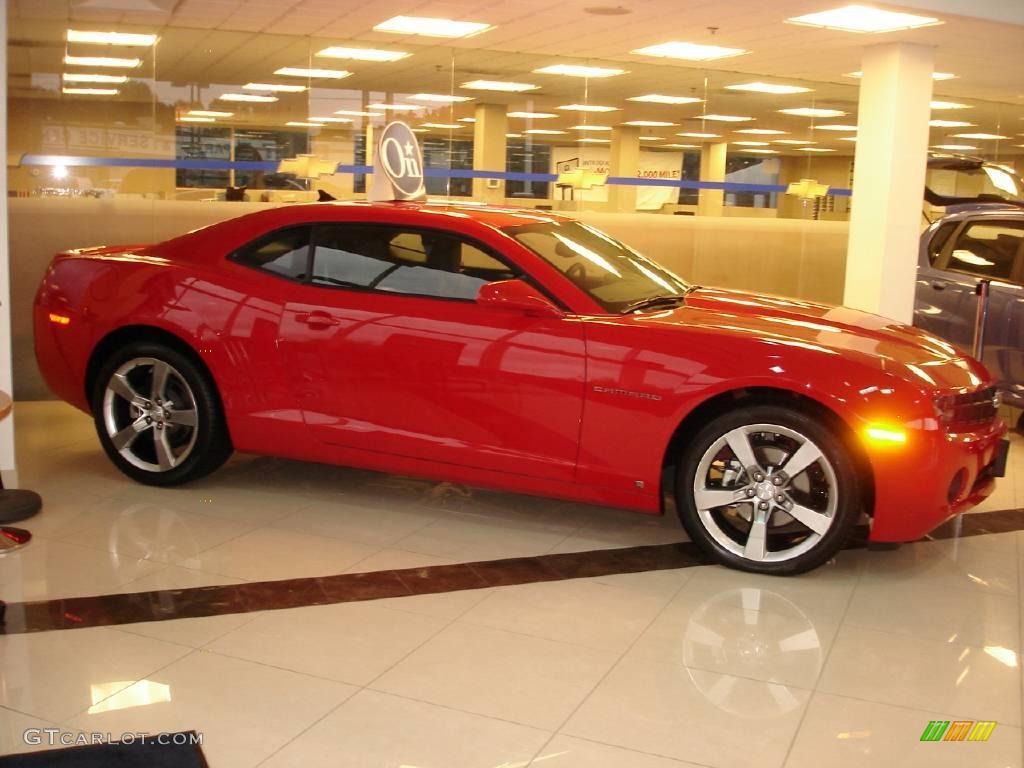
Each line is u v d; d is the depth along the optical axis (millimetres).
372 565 4031
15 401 7316
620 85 9367
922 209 8281
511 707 2914
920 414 3721
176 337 4754
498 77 8859
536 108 9086
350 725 2789
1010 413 7629
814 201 10586
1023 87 10344
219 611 3549
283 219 4691
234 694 2953
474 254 4348
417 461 4363
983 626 3590
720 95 9883
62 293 4988
